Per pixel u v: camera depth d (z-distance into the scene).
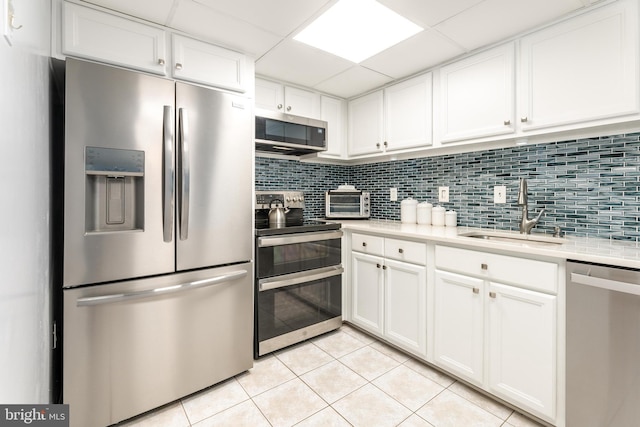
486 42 1.88
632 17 1.37
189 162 1.56
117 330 1.40
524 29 1.73
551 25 1.63
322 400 1.61
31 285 0.82
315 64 2.20
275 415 1.50
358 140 2.83
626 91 1.39
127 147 1.39
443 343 1.79
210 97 1.65
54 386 1.31
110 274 1.37
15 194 0.65
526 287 1.43
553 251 1.32
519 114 1.76
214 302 1.69
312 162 3.03
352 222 2.81
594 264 1.23
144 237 1.45
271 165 2.75
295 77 2.43
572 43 1.55
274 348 2.06
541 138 1.80
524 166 1.98
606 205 1.65
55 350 1.33
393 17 1.64
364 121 2.77
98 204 1.39
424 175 2.62
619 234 1.61
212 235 1.67
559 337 1.33
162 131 1.48
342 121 2.92
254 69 2.12
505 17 1.62
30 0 0.82
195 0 1.48
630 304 1.14
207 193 1.64
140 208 1.45
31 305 0.82
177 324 1.56
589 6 1.49
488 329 1.58
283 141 2.29
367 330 2.32
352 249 2.45
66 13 1.40
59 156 1.38
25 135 0.75
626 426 1.16
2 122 0.55
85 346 1.32
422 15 1.61
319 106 2.73
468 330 1.66
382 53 2.03
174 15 1.59
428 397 1.63
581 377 1.26
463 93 2.04
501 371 1.52
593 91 1.48
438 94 2.19
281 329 2.09
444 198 2.46
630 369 1.14
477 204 2.25
